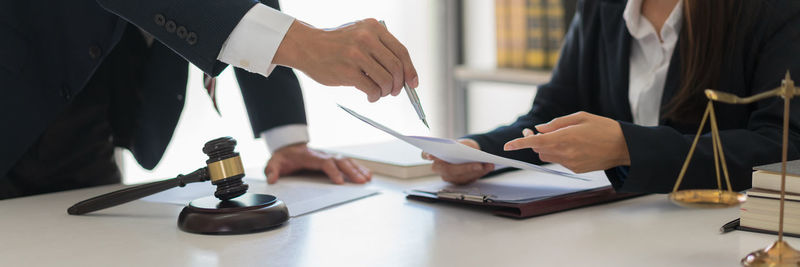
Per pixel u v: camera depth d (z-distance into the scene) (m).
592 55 1.66
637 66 1.59
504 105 4.52
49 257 0.93
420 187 1.35
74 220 1.14
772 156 1.17
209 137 3.94
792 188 0.92
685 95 1.39
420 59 4.64
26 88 1.37
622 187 1.12
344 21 4.33
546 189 1.22
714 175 1.13
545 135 1.08
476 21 4.59
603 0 1.63
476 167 1.30
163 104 1.59
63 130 1.54
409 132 4.66
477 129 4.73
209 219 1.03
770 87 1.29
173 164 3.88
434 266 0.85
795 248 0.88
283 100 1.58
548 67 3.95
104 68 1.56
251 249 0.95
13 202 1.29
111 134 1.68
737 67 1.37
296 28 1.15
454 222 1.08
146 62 1.58
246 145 4.03
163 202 1.26
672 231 0.98
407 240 0.97
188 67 1.58
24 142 1.39
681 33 1.42
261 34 1.15
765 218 0.95
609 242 0.94
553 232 1.00
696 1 1.35
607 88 1.62
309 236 1.01
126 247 0.97
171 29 1.17
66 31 1.36
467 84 4.71
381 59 1.10
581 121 1.12
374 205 1.21
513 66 4.12
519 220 1.08
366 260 0.88
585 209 1.15
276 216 1.06
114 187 1.43
